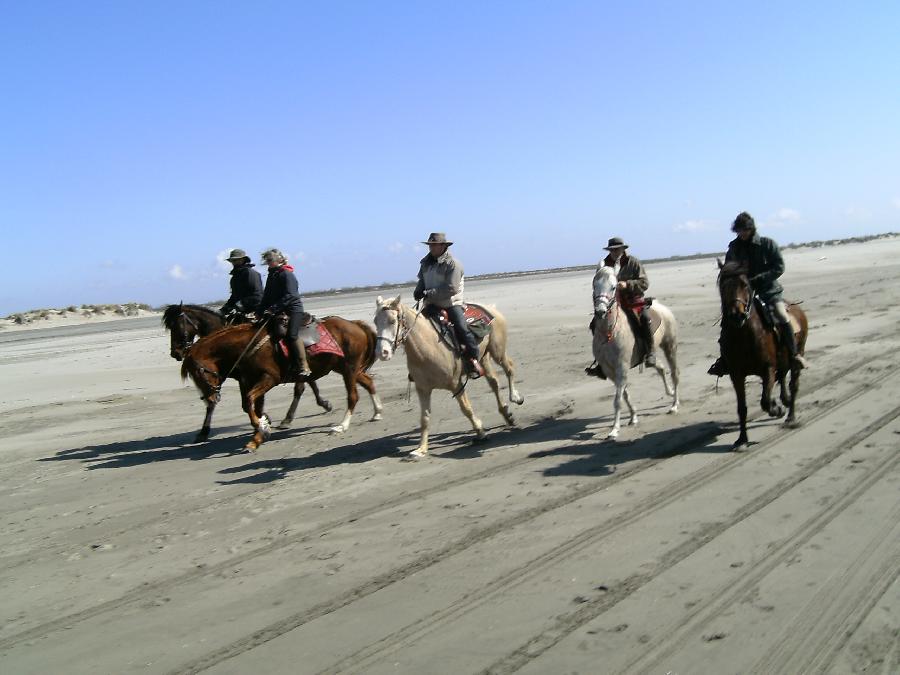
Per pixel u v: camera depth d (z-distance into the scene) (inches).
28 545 290.5
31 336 2003.0
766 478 283.7
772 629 172.2
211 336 434.6
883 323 703.7
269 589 225.3
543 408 469.7
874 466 283.1
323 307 2010.3
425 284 387.2
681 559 216.5
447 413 487.8
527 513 271.7
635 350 380.2
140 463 421.4
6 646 201.8
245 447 433.4
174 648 191.9
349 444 419.8
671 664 162.1
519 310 1328.7
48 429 555.5
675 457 327.6
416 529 266.4
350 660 177.2
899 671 150.7
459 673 166.9
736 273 320.8
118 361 1010.7
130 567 255.4
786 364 349.7
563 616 188.9
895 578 190.9
